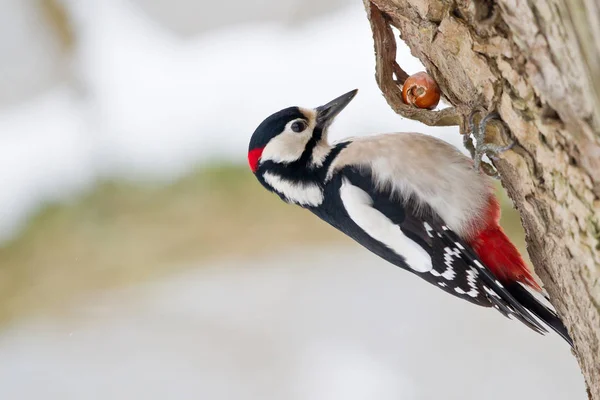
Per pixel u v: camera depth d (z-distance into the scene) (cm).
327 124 678
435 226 641
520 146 508
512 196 562
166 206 1323
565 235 497
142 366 1103
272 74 1466
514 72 485
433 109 619
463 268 643
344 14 1548
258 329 1134
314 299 1183
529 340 1088
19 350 1148
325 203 679
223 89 1468
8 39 1476
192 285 1230
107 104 1472
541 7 442
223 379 1086
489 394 1016
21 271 1278
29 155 1404
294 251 1261
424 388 1039
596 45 427
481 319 1123
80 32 1527
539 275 562
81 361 1120
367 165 655
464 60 529
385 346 1103
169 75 1523
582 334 527
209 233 1289
